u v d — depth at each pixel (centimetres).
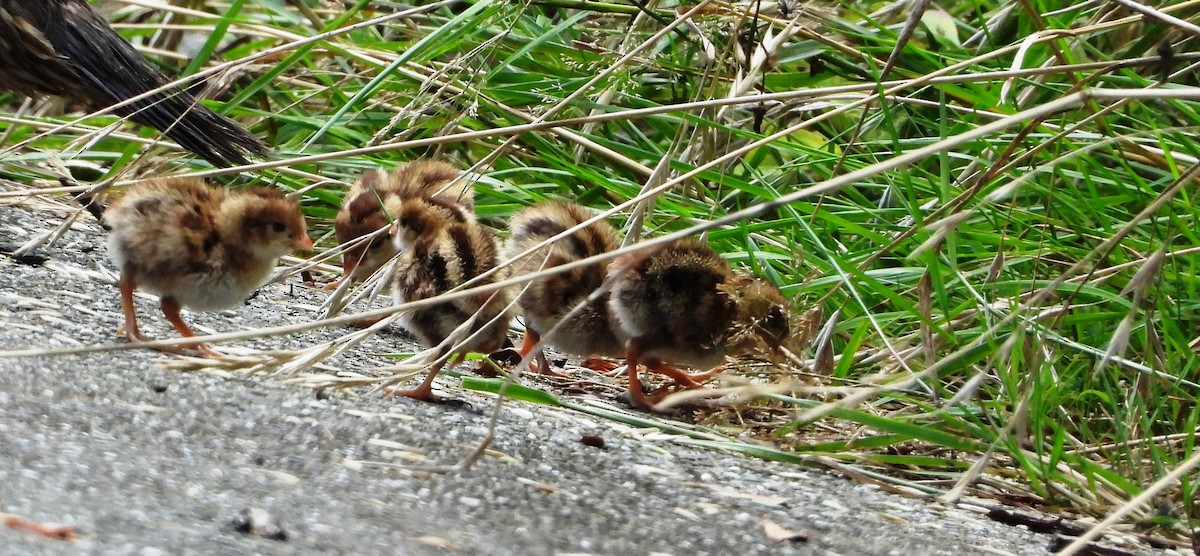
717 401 777
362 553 419
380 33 1396
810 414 568
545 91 1150
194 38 1462
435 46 1130
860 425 752
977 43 1222
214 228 743
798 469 679
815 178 1141
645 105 1179
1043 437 743
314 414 600
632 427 714
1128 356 845
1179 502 675
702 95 1117
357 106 1227
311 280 1051
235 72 1152
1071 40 1054
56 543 373
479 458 575
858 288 890
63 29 1020
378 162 1186
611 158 1105
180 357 676
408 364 666
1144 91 614
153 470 473
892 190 973
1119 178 922
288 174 1161
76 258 908
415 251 746
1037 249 894
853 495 643
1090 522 653
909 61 1126
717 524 544
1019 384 727
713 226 547
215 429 548
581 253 830
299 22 1344
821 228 997
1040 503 679
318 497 479
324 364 740
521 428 654
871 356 840
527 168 1079
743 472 650
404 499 499
